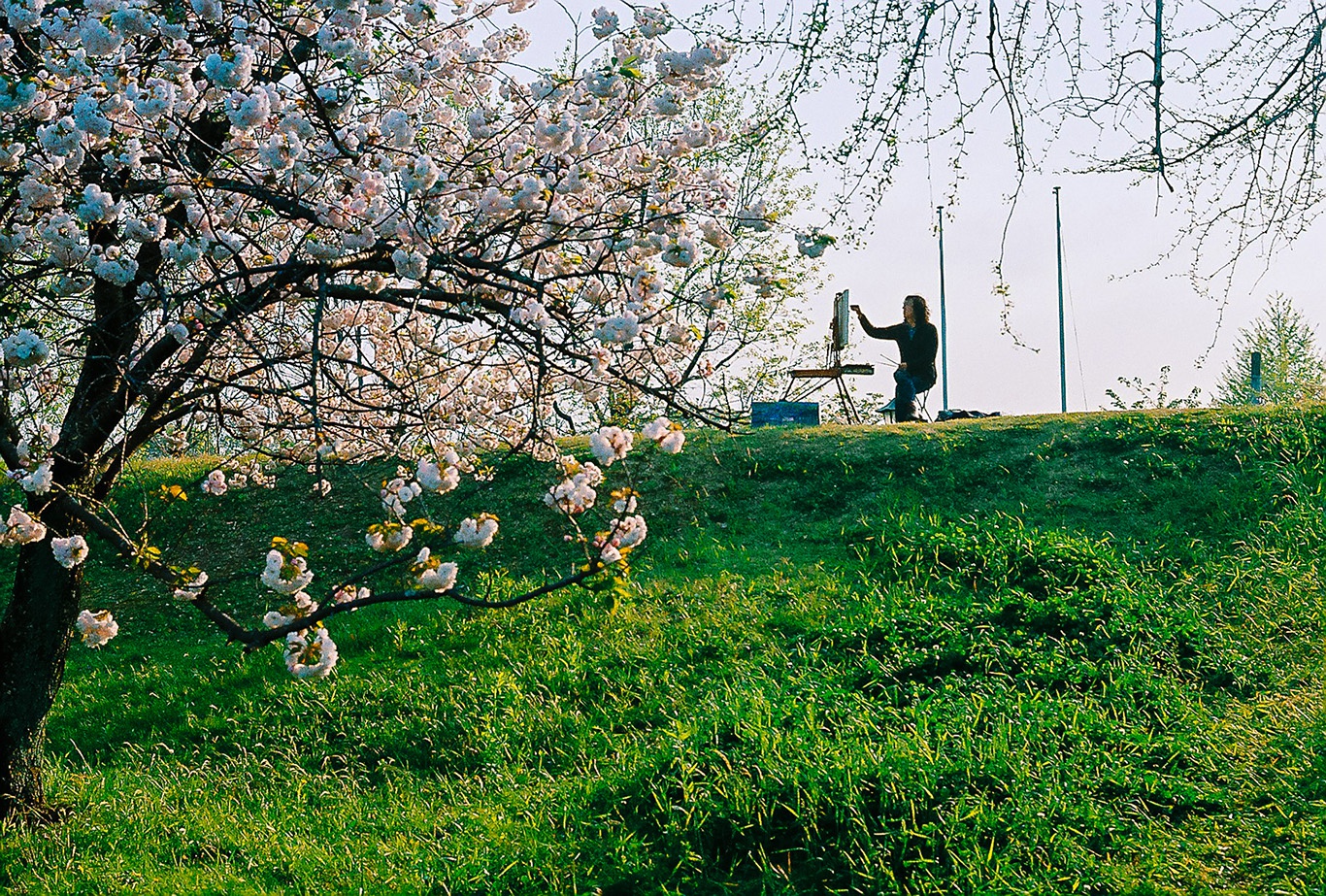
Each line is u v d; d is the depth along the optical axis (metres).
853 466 13.66
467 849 6.81
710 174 6.15
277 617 5.59
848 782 6.59
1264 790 6.70
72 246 5.32
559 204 5.90
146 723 9.57
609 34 6.00
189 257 5.59
